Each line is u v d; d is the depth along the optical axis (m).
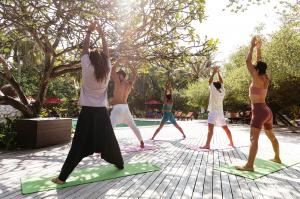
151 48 7.42
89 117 3.79
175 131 12.44
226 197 3.31
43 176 4.07
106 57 3.90
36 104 8.66
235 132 12.66
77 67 8.99
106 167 4.66
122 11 5.95
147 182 3.83
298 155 6.54
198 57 7.43
